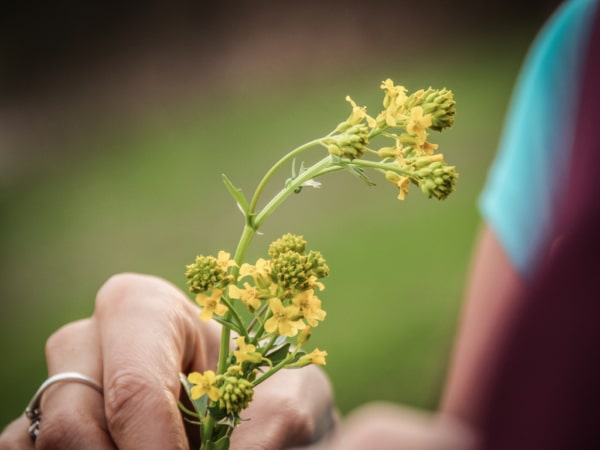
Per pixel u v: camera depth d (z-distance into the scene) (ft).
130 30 35.73
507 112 25.21
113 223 23.04
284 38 35.47
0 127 32.27
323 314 2.48
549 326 0.96
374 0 36.04
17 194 26.78
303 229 19.83
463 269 17.16
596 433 0.92
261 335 2.61
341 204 20.58
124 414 2.74
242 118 30.32
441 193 2.47
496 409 0.97
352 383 13.78
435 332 14.76
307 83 32.86
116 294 3.24
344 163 2.59
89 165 28.50
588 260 0.98
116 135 31.09
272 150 26.68
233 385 2.46
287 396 3.13
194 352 3.34
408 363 14.03
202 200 23.36
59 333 3.24
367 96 31.04
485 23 34.78
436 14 35.35
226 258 2.59
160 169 26.55
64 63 35.14
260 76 33.81
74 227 23.27
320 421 3.15
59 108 33.35
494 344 1.01
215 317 2.59
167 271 20.16
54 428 2.81
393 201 20.30
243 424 3.08
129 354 2.87
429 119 2.51
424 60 33.40
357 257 18.16
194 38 35.58
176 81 34.32
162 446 2.71
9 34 35.29
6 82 34.60
